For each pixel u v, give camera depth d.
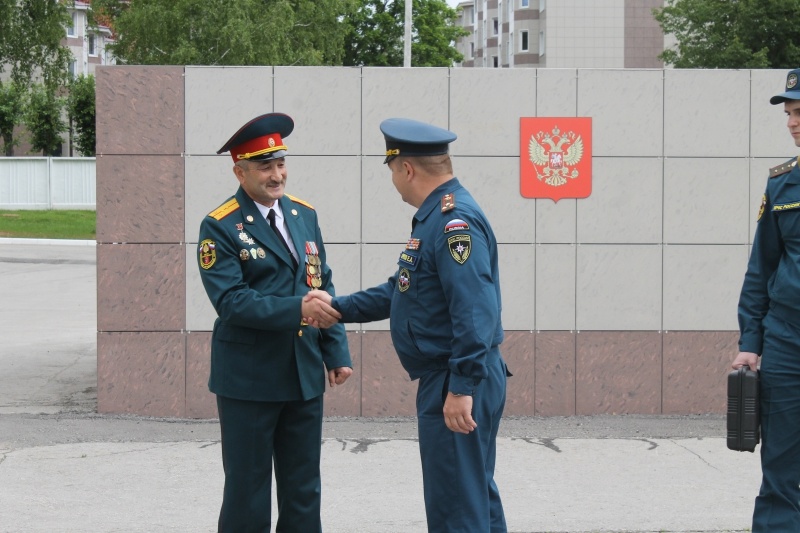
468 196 4.04
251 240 4.43
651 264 7.61
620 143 7.55
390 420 7.54
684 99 7.56
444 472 3.95
